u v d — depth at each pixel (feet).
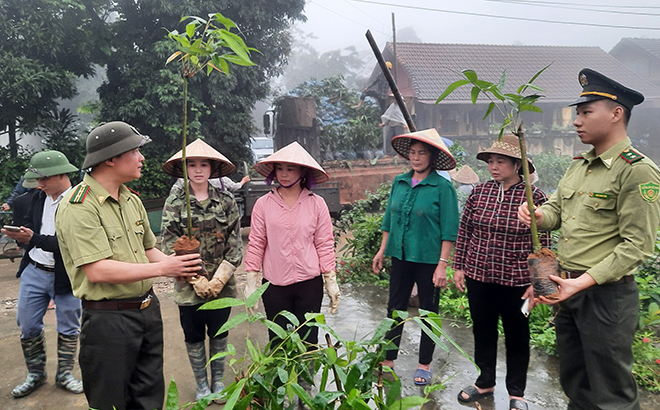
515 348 9.68
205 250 9.96
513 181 9.75
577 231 7.47
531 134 62.85
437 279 10.75
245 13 40.22
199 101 39.24
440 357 12.69
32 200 10.82
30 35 31.42
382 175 40.98
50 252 10.53
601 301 7.11
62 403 10.48
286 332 5.58
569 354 7.82
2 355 13.14
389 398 5.21
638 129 77.05
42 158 10.30
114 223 7.17
